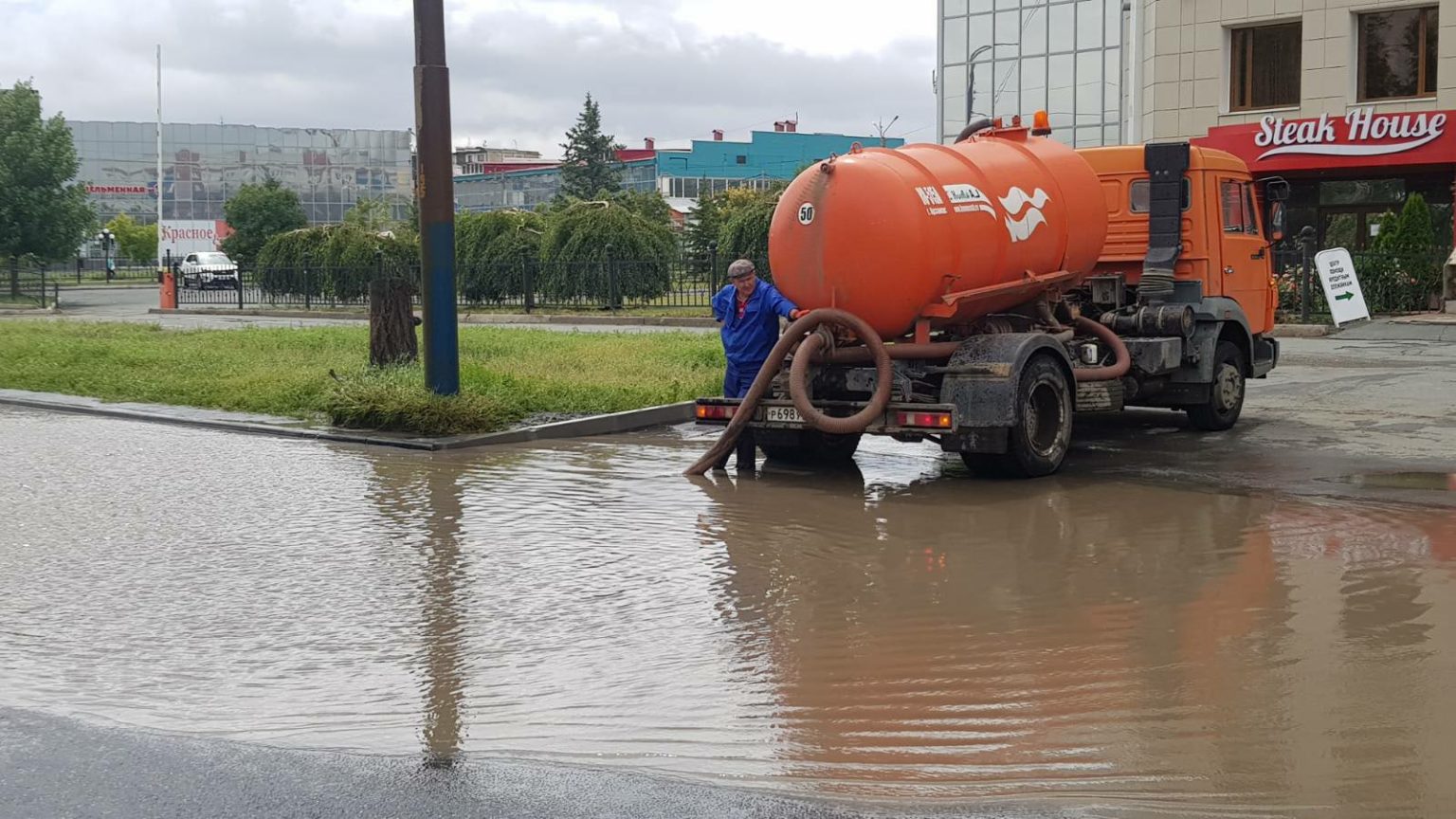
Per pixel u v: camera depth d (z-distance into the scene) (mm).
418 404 12805
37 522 8945
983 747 4781
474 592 7082
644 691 5457
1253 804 4246
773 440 11180
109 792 4453
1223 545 8008
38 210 51781
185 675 5738
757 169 123812
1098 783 4438
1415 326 25844
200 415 14250
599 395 14641
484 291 39469
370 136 106500
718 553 7984
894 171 10258
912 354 10422
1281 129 31156
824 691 5430
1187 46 33375
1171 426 13492
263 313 41562
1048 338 10484
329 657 5977
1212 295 12898
